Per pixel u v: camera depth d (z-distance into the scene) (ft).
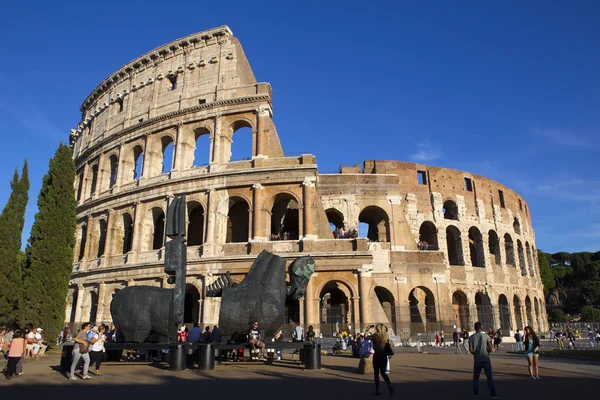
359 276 153.38
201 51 196.44
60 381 66.33
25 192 143.13
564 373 80.02
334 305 191.83
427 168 231.09
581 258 474.90
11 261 131.75
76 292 196.24
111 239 187.83
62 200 144.36
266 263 95.86
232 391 55.98
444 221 221.87
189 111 184.65
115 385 61.57
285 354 113.29
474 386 53.93
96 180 218.79
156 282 167.53
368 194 193.47
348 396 53.21
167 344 81.87
